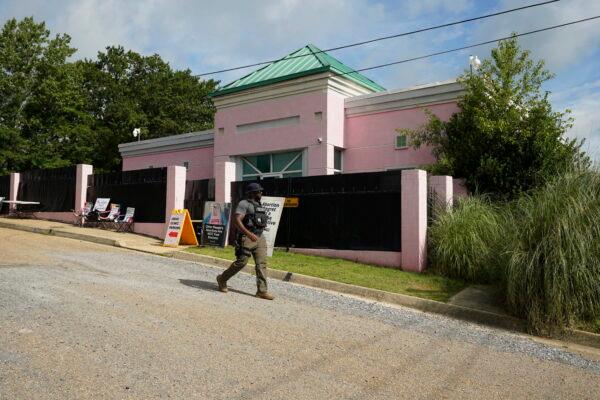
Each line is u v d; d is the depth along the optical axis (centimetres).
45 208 1938
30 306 629
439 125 1398
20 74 3328
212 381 443
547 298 755
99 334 542
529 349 665
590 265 761
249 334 590
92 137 3753
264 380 454
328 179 1230
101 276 869
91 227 1666
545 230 797
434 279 1016
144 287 800
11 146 3259
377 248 1153
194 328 593
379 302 877
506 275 839
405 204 1109
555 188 852
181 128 4022
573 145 1219
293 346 561
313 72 1616
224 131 1861
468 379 512
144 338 541
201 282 898
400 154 1562
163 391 414
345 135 1681
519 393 487
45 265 940
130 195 1616
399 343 622
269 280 989
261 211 819
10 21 3384
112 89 4050
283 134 1698
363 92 1777
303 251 1248
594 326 744
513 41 1330
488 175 1224
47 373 434
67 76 3569
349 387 456
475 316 816
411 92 1542
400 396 446
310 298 844
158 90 4047
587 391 512
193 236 1348
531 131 1217
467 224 1038
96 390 407
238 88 1791
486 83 1320
